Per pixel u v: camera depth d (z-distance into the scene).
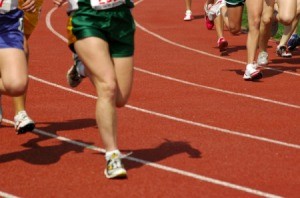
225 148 14.99
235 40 30.33
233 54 27.02
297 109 18.77
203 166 13.77
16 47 12.88
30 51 26.50
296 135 16.17
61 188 12.46
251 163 14.03
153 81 21.80
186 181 12.90
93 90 20.30
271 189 12.57
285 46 26.58
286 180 13.08
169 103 18.97
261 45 24.28
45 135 15.71
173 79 22.19
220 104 19.05
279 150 14.95
